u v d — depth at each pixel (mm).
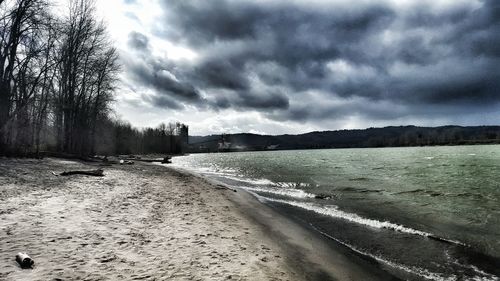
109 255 6852
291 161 77438
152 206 12562
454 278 7527
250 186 26484
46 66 29297
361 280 7324
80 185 16031
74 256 6598
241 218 12508
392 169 44875
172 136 156500
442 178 31844
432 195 20906
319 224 12711
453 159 64312
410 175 35656
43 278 5477
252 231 10609
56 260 6312
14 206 10242
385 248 9672
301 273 7379
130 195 14602
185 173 34750
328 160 78812
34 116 30188
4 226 8141
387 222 13086
